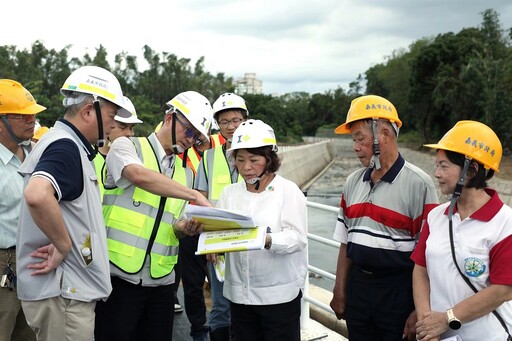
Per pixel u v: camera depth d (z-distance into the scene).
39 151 2.41
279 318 2.83
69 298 2.49
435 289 2.35
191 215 2.66
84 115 2.52
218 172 4.12
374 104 2.75
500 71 46.88
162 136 3.09
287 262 2.83
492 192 2.29
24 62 39.84
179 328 4.50
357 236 2.84
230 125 4.17
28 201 2.17
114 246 2.94
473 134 2.25
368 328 2.91
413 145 63.94
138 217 2.97
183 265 4.18
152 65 61.00
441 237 2.35
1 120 3.19
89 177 2.51
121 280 2.97
